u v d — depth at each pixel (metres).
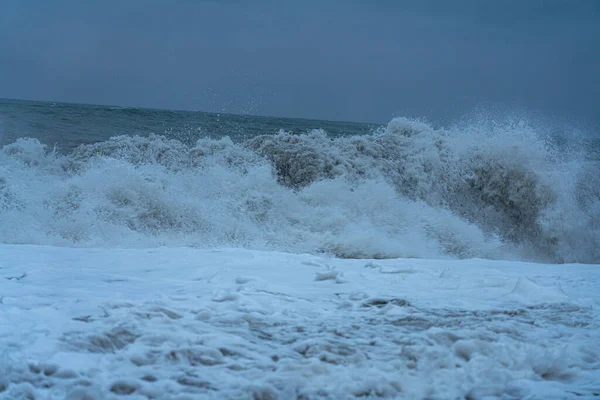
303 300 4.94
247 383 2.89
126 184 10.95
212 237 10.41
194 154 13.51
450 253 11.18
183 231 10.67
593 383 3.15
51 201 10.77
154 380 2.92
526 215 13.17
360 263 7.41
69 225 10.05
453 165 13.67
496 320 4.46
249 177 11.89
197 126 22.30
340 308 4.74
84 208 10.48
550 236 12.82
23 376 2.85
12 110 22.81
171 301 4.47
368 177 13.37
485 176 13.51
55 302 4.50
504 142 13.53
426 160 13.62
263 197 11.42
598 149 13.83
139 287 5.38
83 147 13.65
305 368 3.10
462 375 3.13
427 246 11.04
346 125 31.48
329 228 10.95
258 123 26.20
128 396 2.67
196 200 11.16
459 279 6.26
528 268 7.71
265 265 6.87
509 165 13.28
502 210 13.34
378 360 3.37
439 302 5.07
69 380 2.84
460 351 3.50
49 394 2.65
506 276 6.62
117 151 13.36
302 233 10.66
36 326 3.71
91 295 4.89
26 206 10.62
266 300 4.84
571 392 2.96
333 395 2.79
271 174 12.56
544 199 13.09
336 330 3.95
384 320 4.32
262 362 3.24
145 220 10.71
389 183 13.44
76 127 21.50
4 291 4.97
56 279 5.65
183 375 2.98
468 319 4.45
